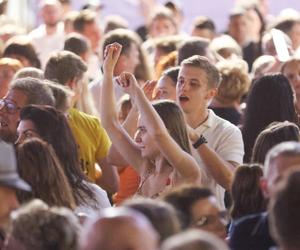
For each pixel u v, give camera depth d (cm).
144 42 2127
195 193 884
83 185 1038
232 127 1182
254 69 1541
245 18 2062
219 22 2308
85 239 734
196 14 2312
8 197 890
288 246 739
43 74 1321
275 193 748
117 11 2297
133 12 2302
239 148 1175
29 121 1047
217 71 1190
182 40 1708
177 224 794
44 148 974
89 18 1934
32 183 966
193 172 1045
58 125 1047
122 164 1202
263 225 894
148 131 1046
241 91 1337
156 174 1073
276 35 1475
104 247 727
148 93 1258
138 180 1206
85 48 1653
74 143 1052
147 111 1048
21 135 1048
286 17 1850
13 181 890
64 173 1005
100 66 1741
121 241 727
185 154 1045
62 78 1301
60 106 1192
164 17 2050
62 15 2097
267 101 1220
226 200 1138
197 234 686
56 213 810
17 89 1152
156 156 1073
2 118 1149
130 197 1164
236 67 1339
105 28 1945
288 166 841
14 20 2138
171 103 1086
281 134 1066
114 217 733
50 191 970
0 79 1414
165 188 1061
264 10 2283
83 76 1315
